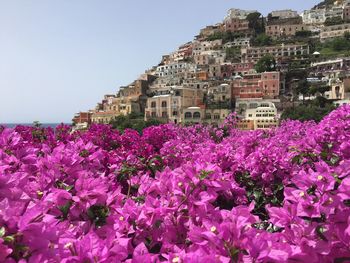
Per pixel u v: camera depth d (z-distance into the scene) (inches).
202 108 3959.2
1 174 138.3
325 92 4013.3
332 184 134.3
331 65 4564.5
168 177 177.2
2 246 94.4
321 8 7391.7
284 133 703.1
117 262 113.1
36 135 548.1
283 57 5123.0
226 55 5836.6
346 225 128.4
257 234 118.3
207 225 121.2
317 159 264.4
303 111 3088.1
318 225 127.9
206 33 7185.0
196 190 157.5
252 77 4645.7
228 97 4308.6
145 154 330.0
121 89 5625.0
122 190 233.6
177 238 149.3
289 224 133.1
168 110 4055.1
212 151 317.4
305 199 135.0
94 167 226.8
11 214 104.0
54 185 174.2
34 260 99.0
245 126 3383.4
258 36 6146.7
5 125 502.6
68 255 111.7
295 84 4382.4
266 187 263.1
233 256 108.1
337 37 5575.8
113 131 568.7
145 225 149.4
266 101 3991.1
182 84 4758.9
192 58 6176.2
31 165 201.3
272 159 265.7
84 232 142.1
